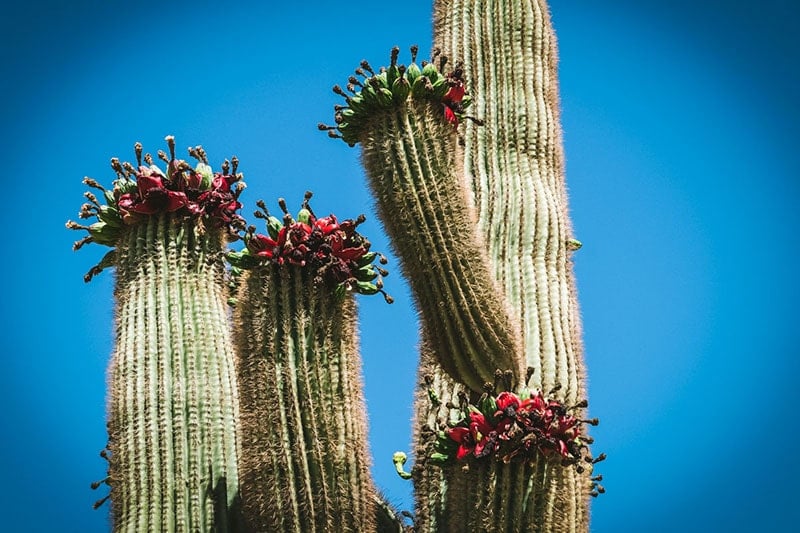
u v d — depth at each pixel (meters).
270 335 9.92
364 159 10.65
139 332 11.05
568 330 11.14
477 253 10.38
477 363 10.29
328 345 9.95
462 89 10.91
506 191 11.79
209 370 10.99
